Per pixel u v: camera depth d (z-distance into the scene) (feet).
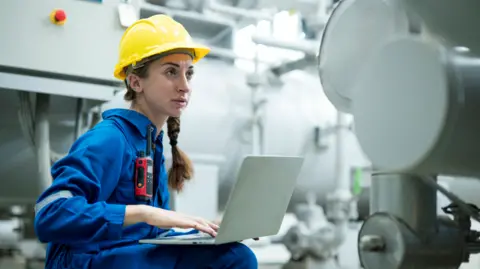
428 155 2.43
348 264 8.20
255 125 7.44
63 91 5.09
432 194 2.93
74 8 5.11
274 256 8.57
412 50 2.51
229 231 3.13
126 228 3.61
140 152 3.59
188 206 6.88
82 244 3.43
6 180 6.29
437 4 2.60
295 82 8.20
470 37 2.55
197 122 7.26
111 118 3.61
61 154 6.19
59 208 3.05
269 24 8.79
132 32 3.76
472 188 3.63
